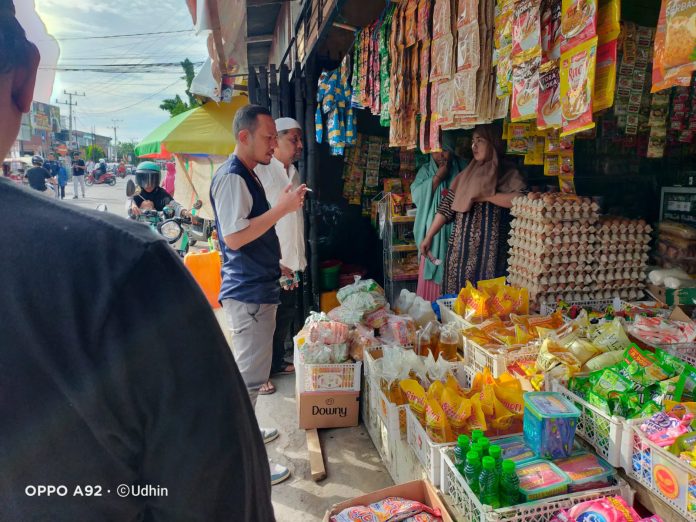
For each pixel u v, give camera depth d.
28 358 0.47
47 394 0.48
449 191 3.67
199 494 0.54
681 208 2.95
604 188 3.51
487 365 2.41
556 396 1.84
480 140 3.35
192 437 0.53
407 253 4.62
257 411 3.15
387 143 5.17
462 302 3.00
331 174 5.29
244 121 2.28
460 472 1.70
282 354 3.78
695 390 1.69
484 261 3.46
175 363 0.52
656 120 2.79
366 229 5.40
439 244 3.87
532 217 2.88
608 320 2.43
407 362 2.40
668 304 2.69
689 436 1.46
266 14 5.99
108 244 0.49
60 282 0.47
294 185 3.70
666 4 1.32
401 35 2.88
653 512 1.52
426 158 4.80
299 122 4.45
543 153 3.05
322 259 5.34
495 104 2.21
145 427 0.53
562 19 1.63
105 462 0.50
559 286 2.85
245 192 2.22
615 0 1.45
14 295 0.47
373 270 5.44
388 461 2.40
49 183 17.98
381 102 3.35
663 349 2.09
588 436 1.77
